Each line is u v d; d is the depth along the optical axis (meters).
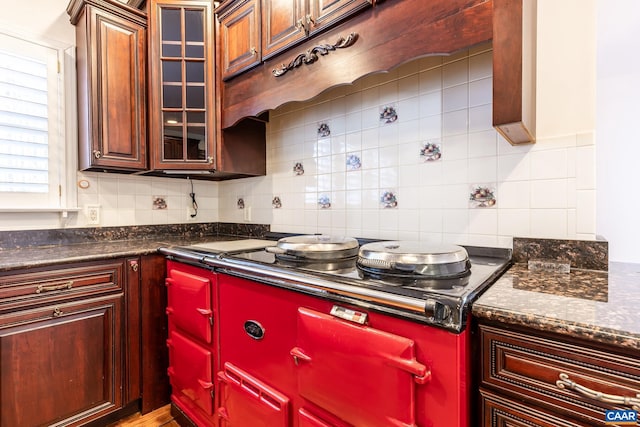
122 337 1.53
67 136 1.82
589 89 1.01
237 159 1.92
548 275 0.95
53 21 1.78
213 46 1.79
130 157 1.76
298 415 0.95
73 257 1.39
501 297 0.72
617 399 0.52
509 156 1.15
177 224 2.27
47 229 1.74
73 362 1.38
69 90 1.83
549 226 1.08
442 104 1.31
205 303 1.31
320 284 0.88
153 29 1.78
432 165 1.34
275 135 2.02
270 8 1.48
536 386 0.61
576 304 0.66
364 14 1.13
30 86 1.70
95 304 1.44
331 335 0.83
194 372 1.38
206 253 1.37
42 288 1.30
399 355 0.70
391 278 0.85
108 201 1.97
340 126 1.67
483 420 0.68
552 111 1.07
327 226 1.73
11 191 1.65
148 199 2.14
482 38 0.88
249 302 1.13
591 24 1.00
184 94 1.79
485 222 1.21
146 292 1.61
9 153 1.64
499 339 0.66
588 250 1.01
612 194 2.56
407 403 0.69
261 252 1.37
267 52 1.49
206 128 1.81
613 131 2.59
